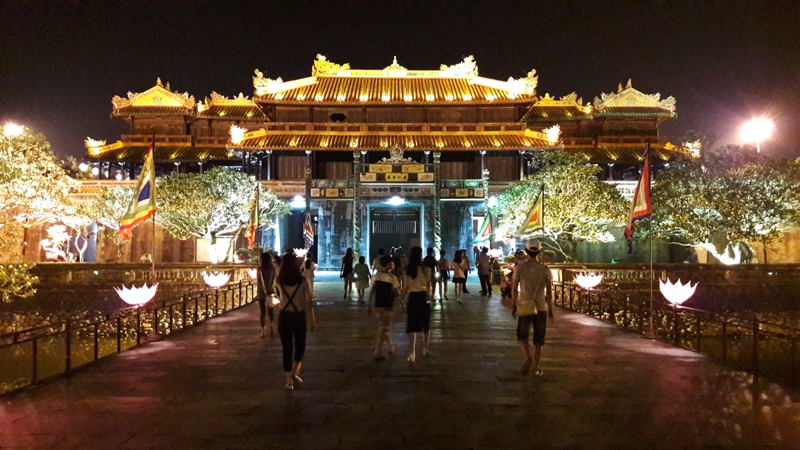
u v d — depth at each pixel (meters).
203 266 33.94
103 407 9.08
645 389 10.26
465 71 65.81
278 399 9.56
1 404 9.25
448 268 27.52
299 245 63.25
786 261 44.72
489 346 14.88
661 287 19.81
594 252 55.38
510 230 42.09
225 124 74.25
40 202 29.58
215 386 10.48
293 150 58.97
